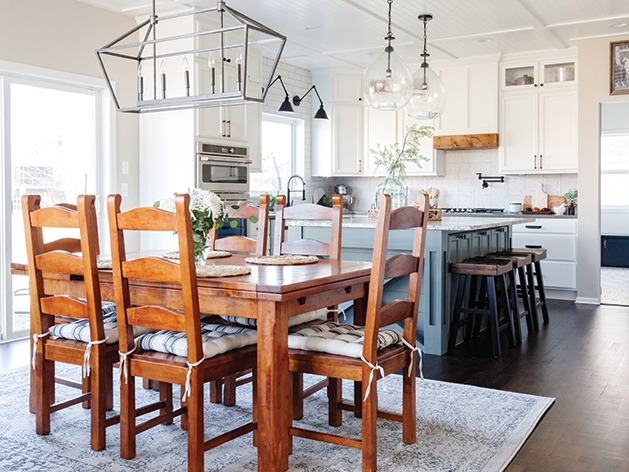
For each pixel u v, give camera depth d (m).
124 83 5.45
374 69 4.38
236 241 3.71
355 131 7.86
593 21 5.66
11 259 4.70
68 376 3.72
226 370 2.48
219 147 5.55
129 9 5.25
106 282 2.70
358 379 2.39
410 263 2.62
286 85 7.43
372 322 2.37
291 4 5.11
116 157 5.39
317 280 2.43
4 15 4.48
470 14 5.39
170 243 5.52
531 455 2.62
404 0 5.00
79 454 2.61
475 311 4.41
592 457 2.59
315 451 2.66
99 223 5.35
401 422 2.80
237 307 2.39
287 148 7.77
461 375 3.85
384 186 5.16
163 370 2.44
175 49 5.30
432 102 4.72
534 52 6.81
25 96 4.77
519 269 5.05
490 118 7.05
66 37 4.93
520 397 3.37
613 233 10.15
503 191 7.46
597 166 6.30
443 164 7.73
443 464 2.50
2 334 4.68
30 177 4.82
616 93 6.16
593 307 6.21
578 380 3.71
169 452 2.64
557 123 6.78
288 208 3.50
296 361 2.51
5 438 2.78
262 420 2.36
